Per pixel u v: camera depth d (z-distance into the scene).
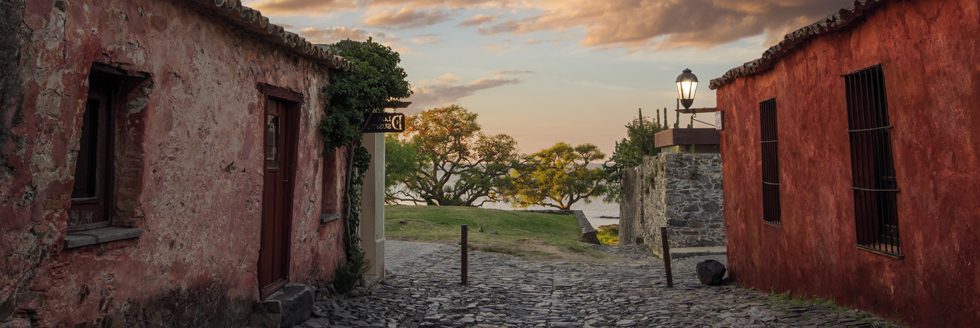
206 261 5.43
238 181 5.95
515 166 47.69
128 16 4.28
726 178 11.69
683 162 19.77
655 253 21.08
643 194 24.22
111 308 4.29
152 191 4.68
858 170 6.93
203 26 5.23
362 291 8.91
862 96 6.80
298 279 7.41
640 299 9.30
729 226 11.65
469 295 9.61
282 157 7.11
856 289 7.04
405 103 9.55
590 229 30.47
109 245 4.25
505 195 49.25
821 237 7.87
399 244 18.12
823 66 7.56
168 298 4.91
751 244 10.48
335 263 8.63
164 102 4.75
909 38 5.74
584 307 8.72
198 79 5.19
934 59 5.39
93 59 3.97
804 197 8.31
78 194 4.37
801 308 7.50
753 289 10.22
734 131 11.12
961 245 5.20
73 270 3.95
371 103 8.84
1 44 3.38
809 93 7.99
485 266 14.59
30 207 3.59
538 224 32.22
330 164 8.55
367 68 8.54
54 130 3.71
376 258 10.18
